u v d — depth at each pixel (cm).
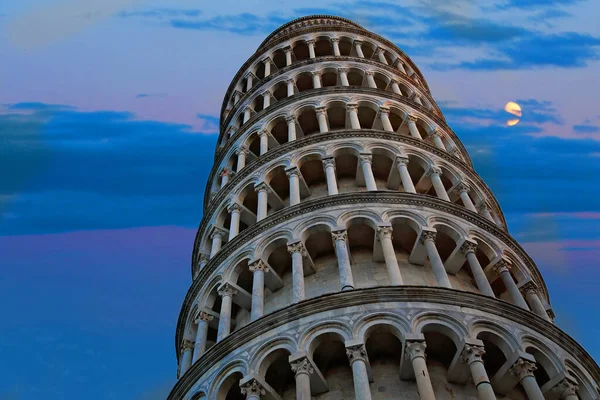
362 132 3491
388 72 4597
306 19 5766
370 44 5091
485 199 3559
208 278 3058
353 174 3506
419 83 4925
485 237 2942
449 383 2223
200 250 3631
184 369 2858
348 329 2248
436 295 2342
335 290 2736
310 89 4356
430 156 3503
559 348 2384
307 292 2775
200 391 2397
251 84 4950
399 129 4016
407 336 2175
